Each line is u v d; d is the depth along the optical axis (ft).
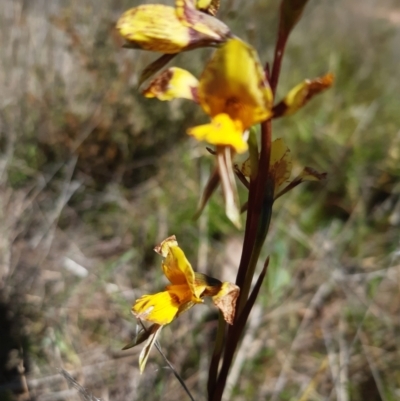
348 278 0.94
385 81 1.57
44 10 1.20
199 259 0.93
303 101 0.34
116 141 1.09
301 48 1.51
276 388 0.77
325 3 1.70
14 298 0.80
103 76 1.10
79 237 0.99
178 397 0.75
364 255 1.04
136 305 0.43
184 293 0.43
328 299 0.93
